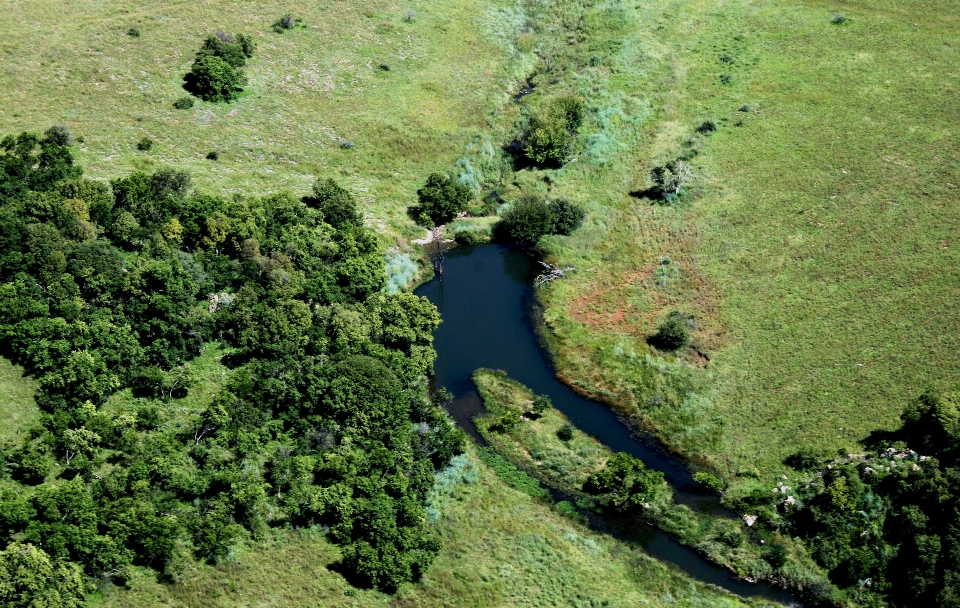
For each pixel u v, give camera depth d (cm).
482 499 7456
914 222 10581
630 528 7362
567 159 12144
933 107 12681
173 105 11656
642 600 6712
